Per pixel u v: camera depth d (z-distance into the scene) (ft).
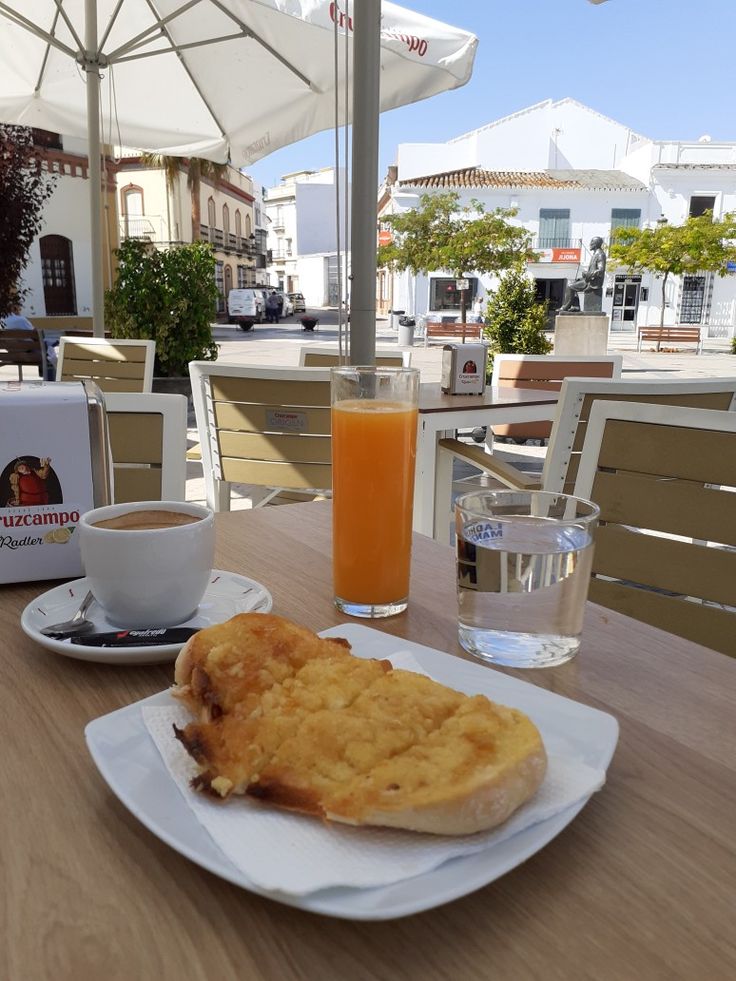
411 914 1.18
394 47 10.68
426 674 1.96
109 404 4.77
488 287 83.41
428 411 8.79
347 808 1.32
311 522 3.72
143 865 1.36
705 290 82.99
